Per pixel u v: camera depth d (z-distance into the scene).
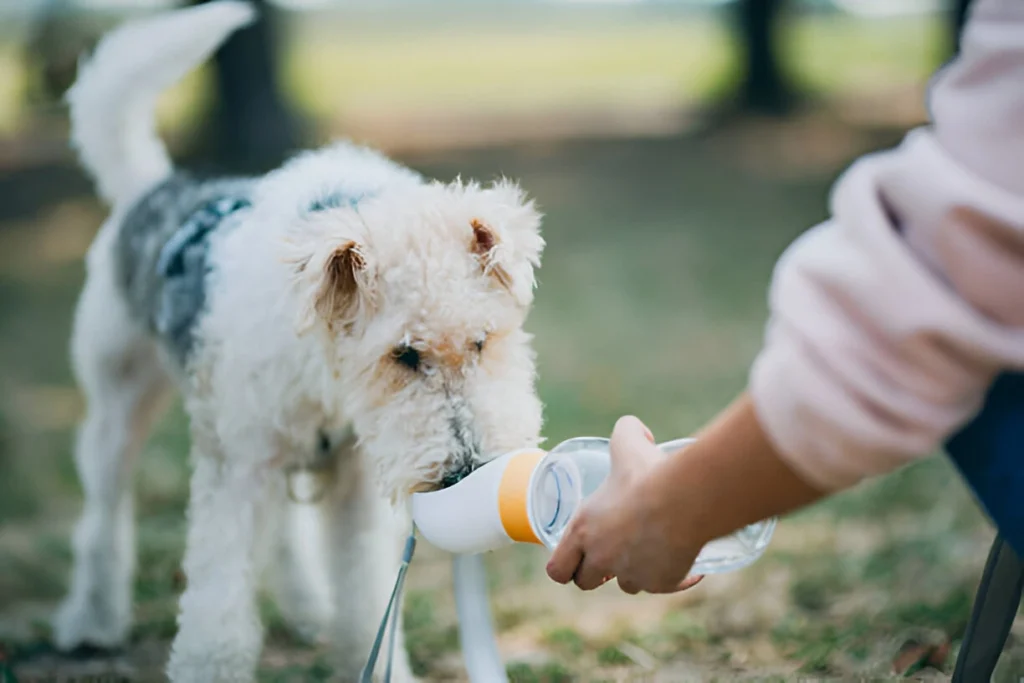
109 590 3.92
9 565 4.86
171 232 3.48
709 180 13.59
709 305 8.92
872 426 1.13
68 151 15.46
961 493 4.93
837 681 3.15
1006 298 1.10
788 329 1.19
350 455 3.16
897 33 24.34
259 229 3.04
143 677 3.56
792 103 16.97
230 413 2.97
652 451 1.50
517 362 2.72
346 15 31.03
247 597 3.02
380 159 3.38
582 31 29.08
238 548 3.01
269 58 13.79
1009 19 1.13
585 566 1.54
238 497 3.02
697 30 28.39
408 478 2.50
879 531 4.65
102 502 3.95
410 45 27.16
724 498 1.32
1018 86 1.11
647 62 23.77
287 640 3.91
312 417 2.99
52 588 4.63
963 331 1.09
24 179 14.24
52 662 3.79
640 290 9.47
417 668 3.51
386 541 3.24
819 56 21.86
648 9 31.70
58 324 9.30
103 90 4.03
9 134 16.47
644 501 1.40
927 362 1.11
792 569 4.28
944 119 1.17
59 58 13.30
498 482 2.25
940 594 3.83
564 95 20.23
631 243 11.11
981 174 1.12
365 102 19.47
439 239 2.64
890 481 5.16
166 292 3.33
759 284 9.52
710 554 1.75
